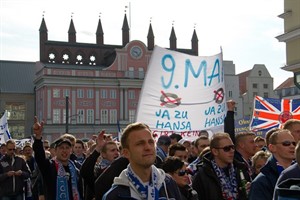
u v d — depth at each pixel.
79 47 92.56
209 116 10.48
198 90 10.45
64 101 77.62
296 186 3.01
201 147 8.16
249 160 6.88
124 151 3.61
